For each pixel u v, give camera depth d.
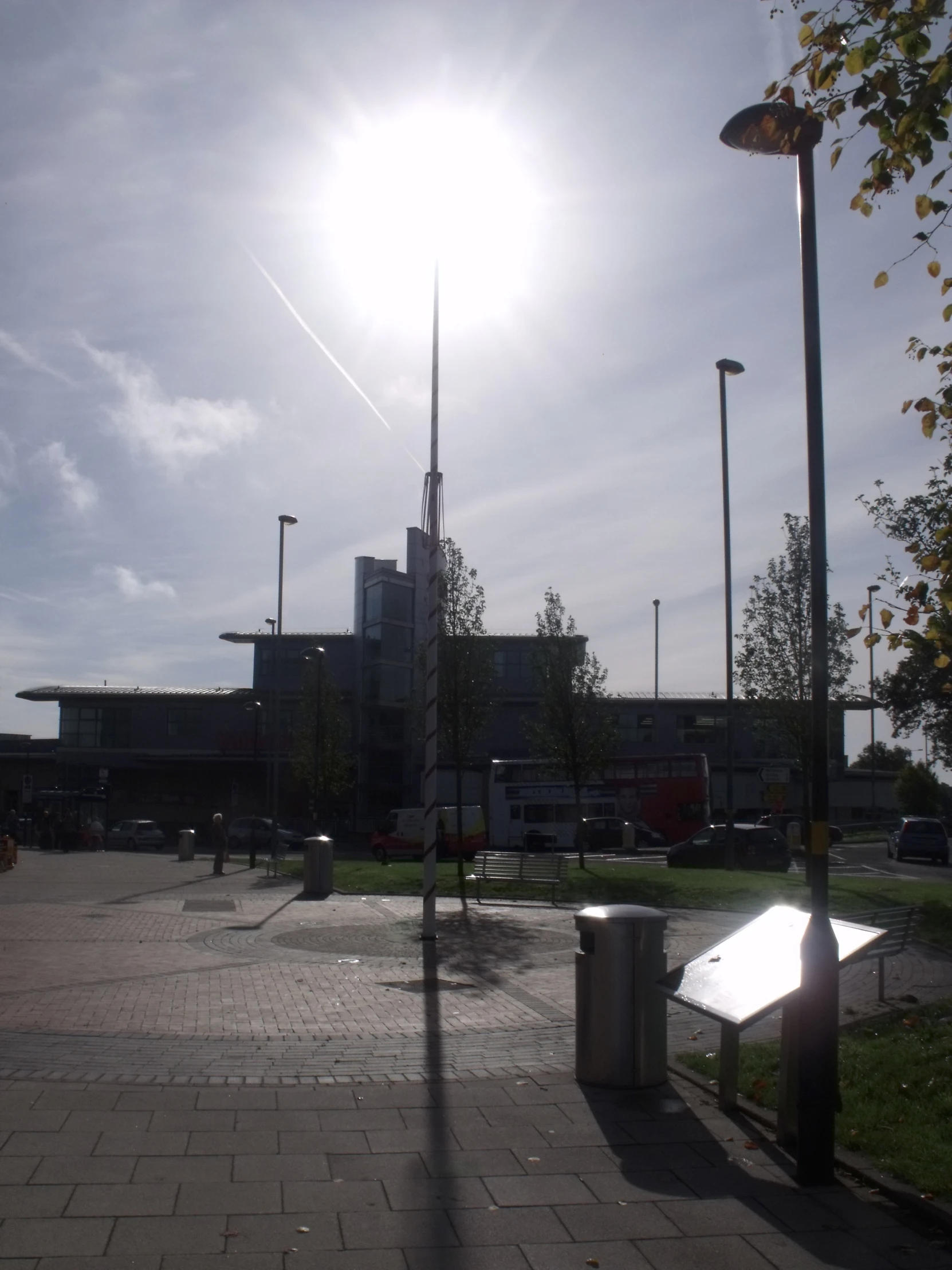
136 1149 6.12
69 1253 4.73
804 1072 5.88
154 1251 4.79
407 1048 8.80
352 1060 8.36
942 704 19.14
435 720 15.52
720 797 61.09
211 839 60.50
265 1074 7.85
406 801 60.81
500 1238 5.05
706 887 21.97
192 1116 6.78
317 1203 5.41
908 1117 6.82
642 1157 6.22
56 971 12.31
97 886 26.14
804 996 5.96
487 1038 9.20
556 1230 5.16
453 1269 4.71
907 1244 5.05
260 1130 6.53
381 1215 5.29
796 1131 6.25
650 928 7.79
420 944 15.07
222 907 20.36
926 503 16.48
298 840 51.38
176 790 64.56
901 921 11.80
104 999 10.59
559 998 11.15
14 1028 9.17
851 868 36.66
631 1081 7.60
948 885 22.97
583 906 20.56
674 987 7.29
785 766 27.22
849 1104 7.17
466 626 27.12
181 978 12.02
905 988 12.09
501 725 61.97
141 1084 7.46
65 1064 7.96
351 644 63.69
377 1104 7.16
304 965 13.18
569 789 47.50
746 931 7.55
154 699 64.81
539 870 22.73
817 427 6.68
